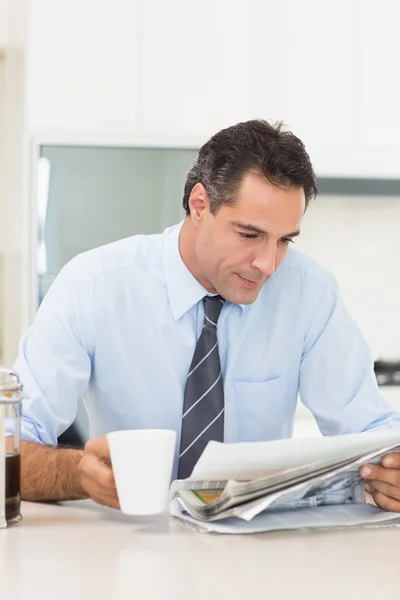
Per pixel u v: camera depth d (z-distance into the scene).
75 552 1.10
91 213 2.99
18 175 3.39
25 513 1.35
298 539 1.19
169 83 3.17
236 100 3.23
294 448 1.21
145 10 3.15
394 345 3.78
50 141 2.97
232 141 1.49
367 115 3.37
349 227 3.76
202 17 3.19
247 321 1.76
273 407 1.81
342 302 1.84
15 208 3.45
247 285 1.55
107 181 3.00
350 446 1.25
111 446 1.17
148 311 1.74
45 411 1.64
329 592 0.94
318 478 1.23
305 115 3.31
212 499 1.29
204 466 1.21
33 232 2.97
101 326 1.72
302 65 3.30
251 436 1.81
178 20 3.18
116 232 3.00
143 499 1.16
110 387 1.76
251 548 1.13
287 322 1.79
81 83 3.11
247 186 1.45
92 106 3.11
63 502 1.45
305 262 1.84
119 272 1.74
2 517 1.24
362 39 3.35
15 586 0.96
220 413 1.65
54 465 1.42
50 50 3.09
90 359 1.75
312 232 3.73
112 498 1.27
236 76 3.23
